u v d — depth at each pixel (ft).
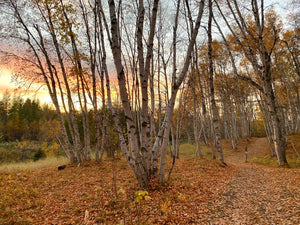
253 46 46.52
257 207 17.03
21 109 123.13
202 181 25.89
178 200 18.47
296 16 36.42
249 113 135.33
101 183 25.45
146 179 21.49
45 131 97.09
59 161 49.60
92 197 20.08
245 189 23.26
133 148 20.75
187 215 15.69
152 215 15.48
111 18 19.22
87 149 43.55
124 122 61.00
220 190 22.70
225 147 101.45
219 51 60.18
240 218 14.99
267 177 29.73
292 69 63.67
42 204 18.94
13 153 76.74
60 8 35.60
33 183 26.40
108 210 16.69
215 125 42.04
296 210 15.06
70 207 17.81
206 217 15.43
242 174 33.30
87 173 32.55
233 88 87.10
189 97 68.49
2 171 34.78
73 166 38.29
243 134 132.36
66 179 28.78
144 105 22.33
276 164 45.42
